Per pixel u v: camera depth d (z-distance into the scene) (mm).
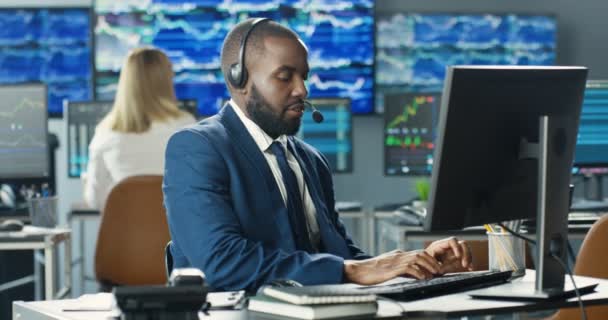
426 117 5652
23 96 5270
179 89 6488
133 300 1638
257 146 2432
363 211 5336
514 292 2064
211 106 6516
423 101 5652
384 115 5684
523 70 2066
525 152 2098
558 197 2096
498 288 2172
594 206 4723
